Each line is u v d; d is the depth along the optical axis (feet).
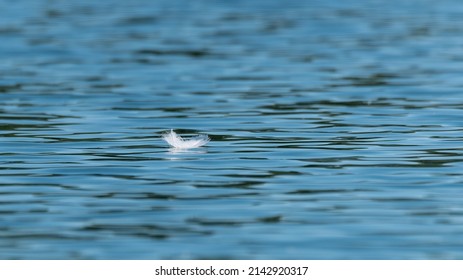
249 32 290.76
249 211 112.16
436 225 106.93
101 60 241.14
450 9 349.20
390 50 253.85
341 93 194.18
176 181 124.77
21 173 129.29
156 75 218.18
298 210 112.47
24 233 104.94
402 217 109.81
